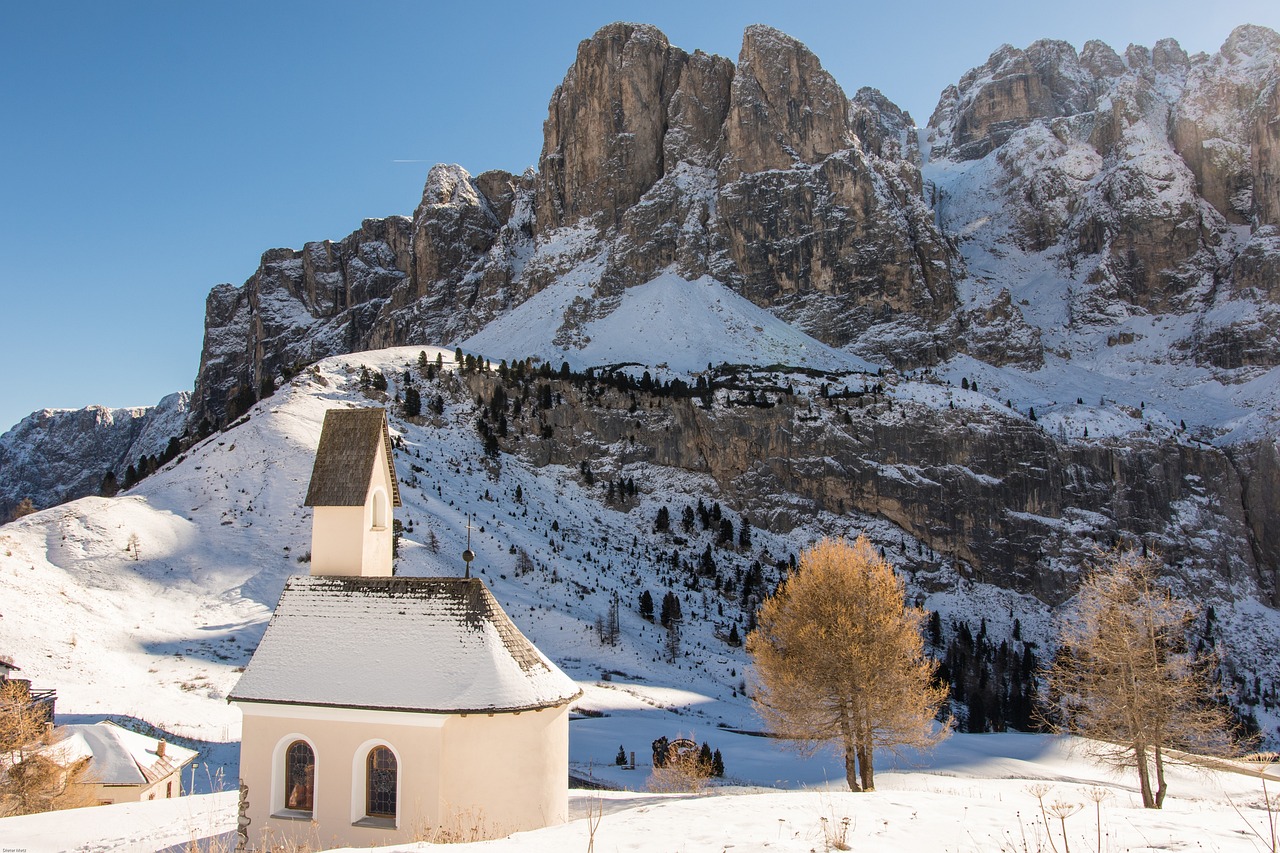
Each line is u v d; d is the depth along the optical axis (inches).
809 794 1085.1
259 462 5502.0
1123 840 765.3
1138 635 1435.8
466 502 5994.1
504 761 1055.0
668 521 7386.8
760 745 2893.7
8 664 2256.4
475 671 1070.4
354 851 719.7
